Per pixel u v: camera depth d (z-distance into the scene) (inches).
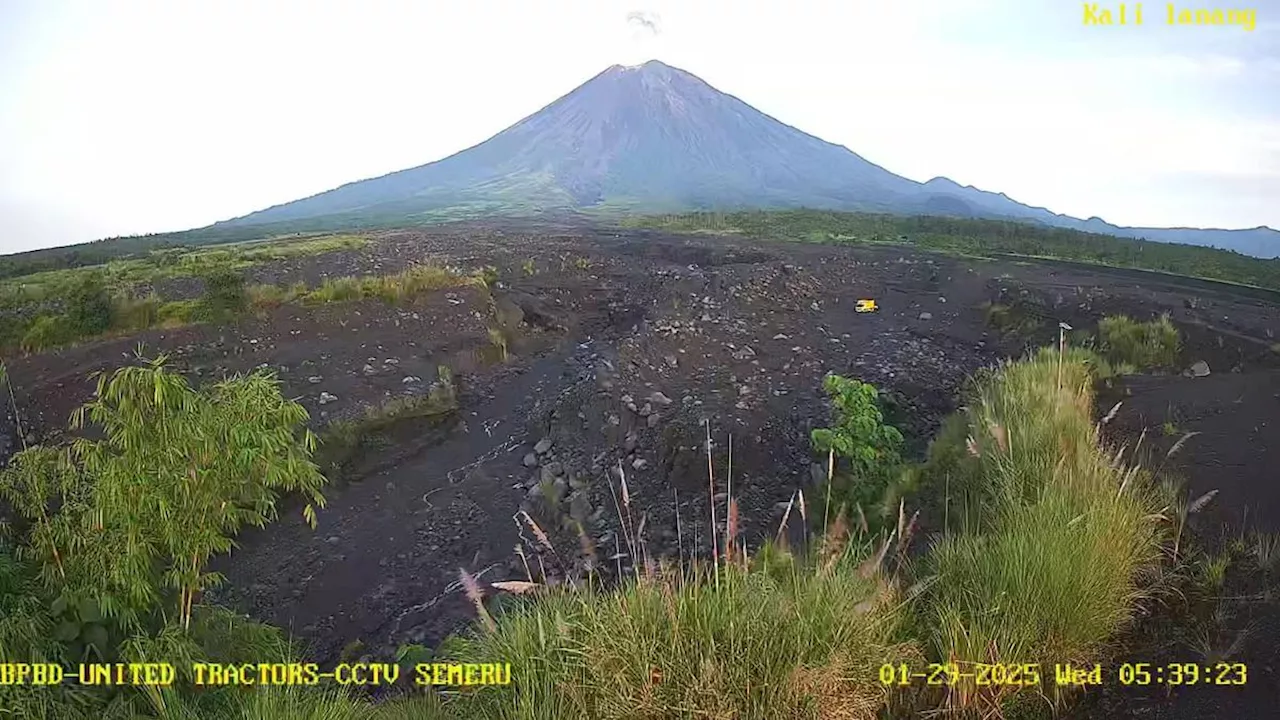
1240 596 166.1
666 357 532.7
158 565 186.2
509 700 154.0
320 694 175.3
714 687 135.7
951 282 820.6
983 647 147.6
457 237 1536.7
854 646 147.0
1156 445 260.2
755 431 390.9
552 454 431.5
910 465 283.7
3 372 214.7
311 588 326.6
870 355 543.8
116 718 149.6
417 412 489.7
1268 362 428.1
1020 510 191.9
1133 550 175.9
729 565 166.4
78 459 195.8
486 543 350.6
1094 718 141.9
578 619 163.0
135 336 557.3
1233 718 134.1
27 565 170.4
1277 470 224.8
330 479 414.3
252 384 182.9
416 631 279.6
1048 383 309.3
